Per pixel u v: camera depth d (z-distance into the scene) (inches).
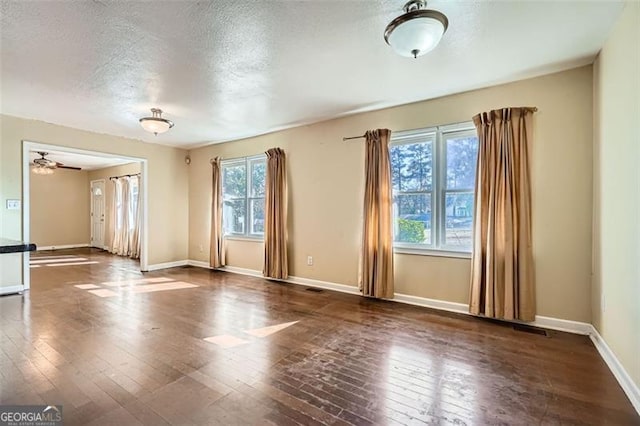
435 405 71.6
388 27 83.4
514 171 120.9
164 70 113.7
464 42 96.3
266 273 198.8
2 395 73.6
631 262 77.2
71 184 361.7
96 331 113.3
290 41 95.0
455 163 140.0
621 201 84.0
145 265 229.5
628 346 78.1
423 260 146.4
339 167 172.9
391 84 128.1
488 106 130.7
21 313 132.0
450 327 119.6
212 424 64.6
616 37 86.7
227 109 157.2
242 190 224.4
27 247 95.2
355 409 69.9
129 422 64.7
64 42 94.3
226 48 98.8
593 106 110.4
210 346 102.0
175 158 249.3
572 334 112.7
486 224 126.1
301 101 146.4
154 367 87.7
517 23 86.4
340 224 173.0
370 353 97.7
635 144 75.3
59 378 81.3
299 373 85.3
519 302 119.9
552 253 118.5
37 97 139.7
